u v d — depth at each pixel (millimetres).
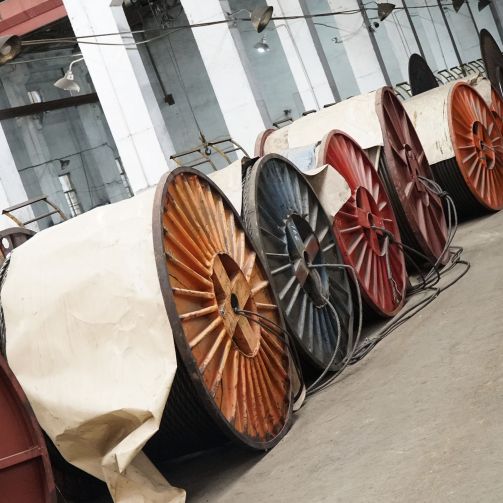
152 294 3674
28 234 5316
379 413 3939
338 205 5871
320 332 5199
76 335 3717
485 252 7070
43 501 3369
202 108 25156
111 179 25516
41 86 24109
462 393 3725
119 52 14328
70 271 3826
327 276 5461
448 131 8336
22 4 17266
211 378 3814
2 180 14070
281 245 5043
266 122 15492
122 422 3594
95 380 3639
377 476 3213
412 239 7102
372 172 6828
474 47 28031
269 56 25156
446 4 27031
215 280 4105
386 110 7273
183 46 24844
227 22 15180
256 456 4113
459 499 2746
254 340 4289
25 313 3816
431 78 16453
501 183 9086
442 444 3244
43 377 3709
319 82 17609
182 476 4270
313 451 3814
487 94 9984
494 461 2912
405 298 6523
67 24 21266
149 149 14531
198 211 4195
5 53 9203
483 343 4359
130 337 3670
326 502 3168
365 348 5430
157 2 23750
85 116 25047
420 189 7387
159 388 3549
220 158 25203
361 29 19266
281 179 5305
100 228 3926
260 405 4184
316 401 4668
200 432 4047
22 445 3357
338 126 7180
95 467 3643
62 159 24781
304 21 17531
